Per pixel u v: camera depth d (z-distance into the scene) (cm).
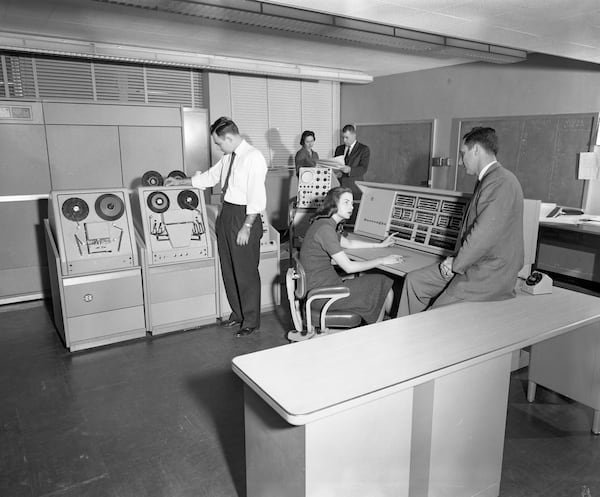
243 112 690
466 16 322
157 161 508
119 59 521
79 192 334
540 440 233
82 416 258
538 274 245
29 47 461
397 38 398
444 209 318
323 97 761
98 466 217
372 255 318
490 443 185
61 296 325
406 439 160
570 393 245
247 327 364
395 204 358
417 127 654
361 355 170
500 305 224
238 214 342
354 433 147
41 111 443
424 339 184
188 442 234
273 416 153
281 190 734
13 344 353
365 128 739
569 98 486
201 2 301
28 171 445
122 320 348
